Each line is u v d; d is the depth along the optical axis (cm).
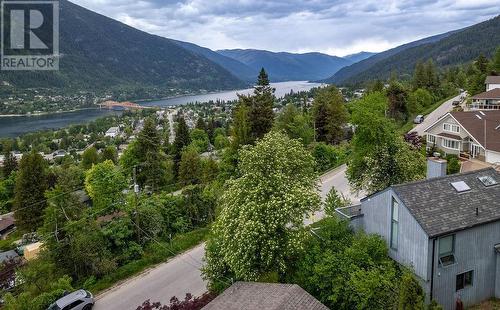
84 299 2814
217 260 2673
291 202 2370
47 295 2911
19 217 5659
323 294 2136
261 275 2348
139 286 3142
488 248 2123
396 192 2133
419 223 1973
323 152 5822
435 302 1795
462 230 2006
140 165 6625
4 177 8588
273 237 2333
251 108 6284
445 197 2155
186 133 8244
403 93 8544
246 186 2558
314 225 2823
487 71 10075
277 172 2556
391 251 2219
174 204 4234
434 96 10625
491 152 4800
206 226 4134
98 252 3438
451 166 4588
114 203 4462
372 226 2392
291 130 6638
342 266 2123
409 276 1736
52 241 3516
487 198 2200
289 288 1791
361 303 1948
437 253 1973
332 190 3038
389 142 3544
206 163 6562
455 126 5591
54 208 3803
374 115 3747
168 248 3666
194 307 2327
